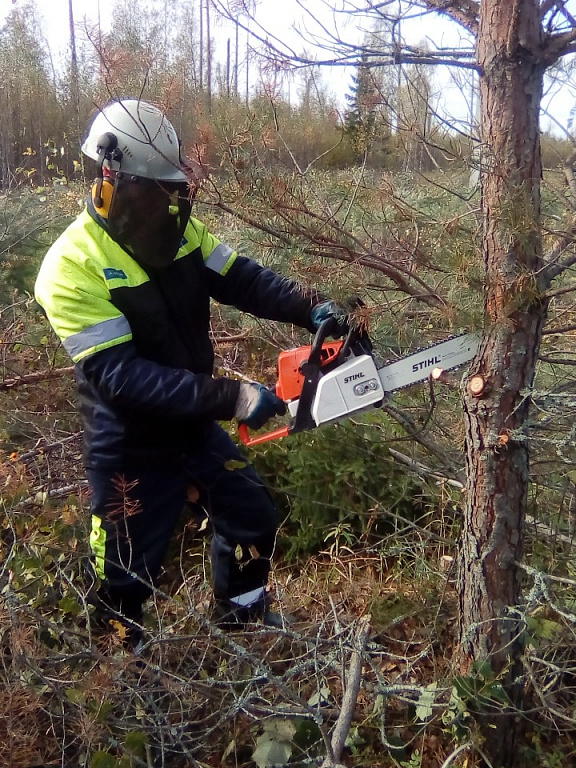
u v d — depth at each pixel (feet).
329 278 5.39
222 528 7.18
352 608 8.03
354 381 5.52
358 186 5.86
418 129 5.45
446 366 5.46
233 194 5.24
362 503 9.14
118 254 5.84
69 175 19.92
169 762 6.18
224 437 7.18
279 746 5.72
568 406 5.24
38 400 10.70
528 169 4.60
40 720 6.21
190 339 6.57
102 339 5.70
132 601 6.75
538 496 7.88
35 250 16.79
